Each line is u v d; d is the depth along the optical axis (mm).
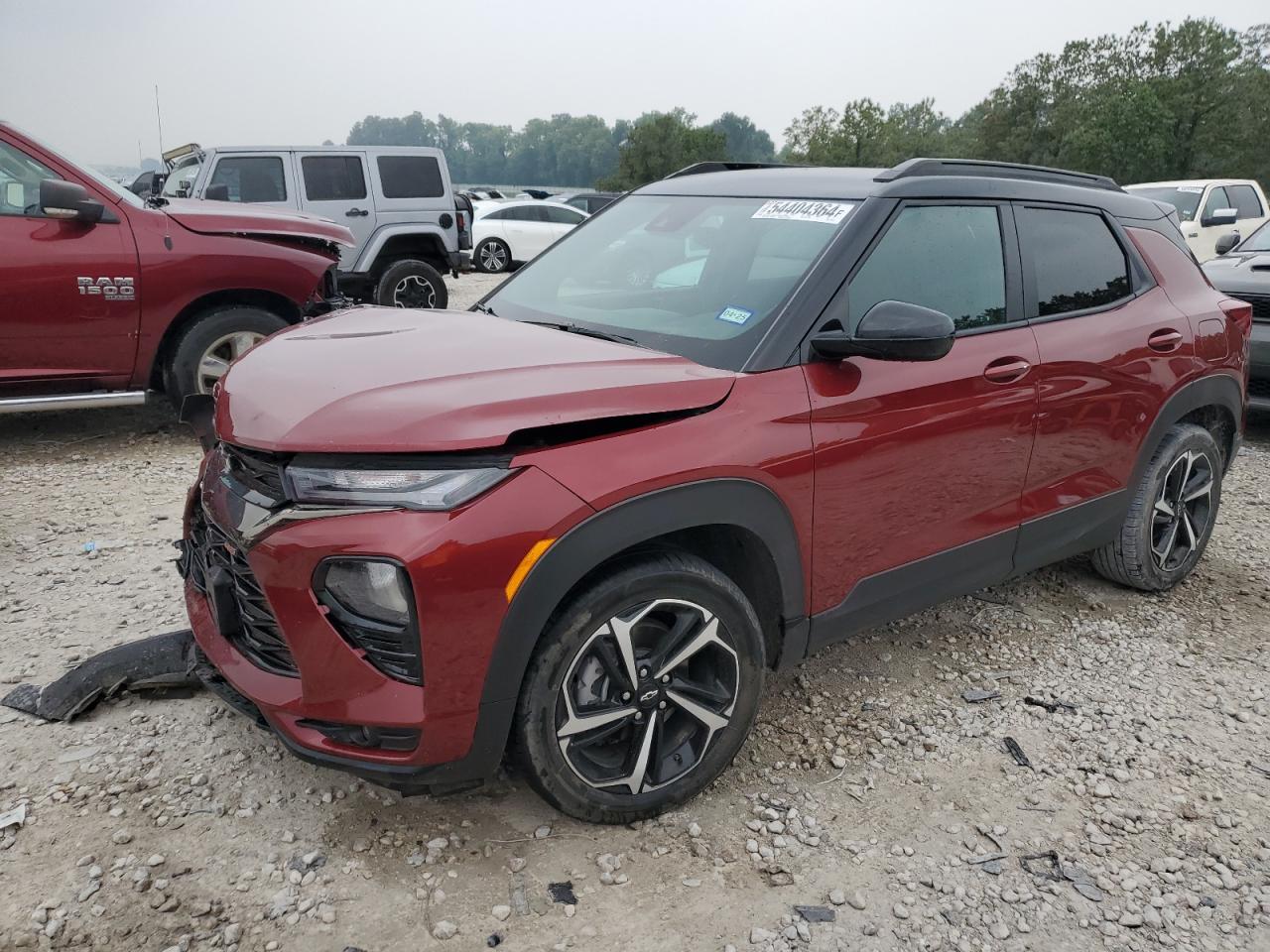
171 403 6750
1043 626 3959
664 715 2572
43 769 2715
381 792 2686
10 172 5578
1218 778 2973
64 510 4879
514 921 2264
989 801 2816
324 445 2150
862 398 2773
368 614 2172
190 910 2244
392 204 11305
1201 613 4148
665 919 2295
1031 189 3506
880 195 3023
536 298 3391
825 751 3021
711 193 3514
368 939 2189
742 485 2502
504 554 2148
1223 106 63531
